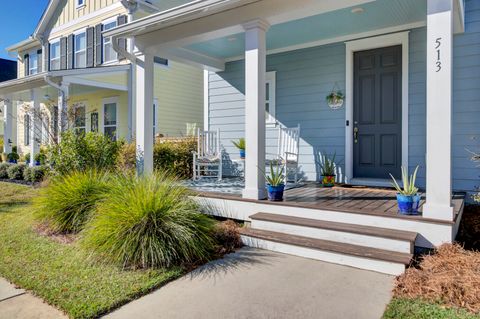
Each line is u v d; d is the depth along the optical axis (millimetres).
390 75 5543
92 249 3350
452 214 3199
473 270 2725
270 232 3912
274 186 4312
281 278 3008
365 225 3621
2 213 5418
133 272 3096
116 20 10109
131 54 5633
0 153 14375
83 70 8602
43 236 4160
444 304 2422
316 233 3678
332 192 4973
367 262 3152
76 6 11422
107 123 10734
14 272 3088
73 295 2652
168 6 10227
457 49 4957
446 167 3211
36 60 13805
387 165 5621
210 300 2627
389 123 5574
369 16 4895
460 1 3908
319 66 6137
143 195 3584
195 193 4598
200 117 12422
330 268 3215
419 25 5172
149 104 5652
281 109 6582
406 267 2977
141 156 5648
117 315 2416
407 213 3480
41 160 7660
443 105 3205
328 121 6090
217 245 3719
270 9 4180
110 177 4820
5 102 11500
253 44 4344
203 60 6922
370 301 2572
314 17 4891
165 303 2586
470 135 4914
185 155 7930
